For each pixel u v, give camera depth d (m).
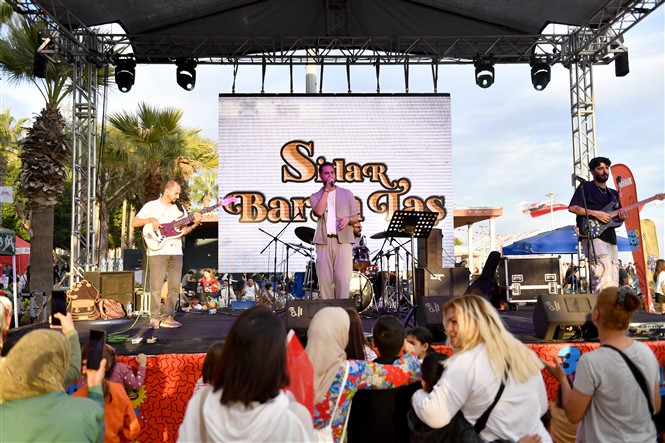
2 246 6.77
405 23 9.22
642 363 2.37
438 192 10.23
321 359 2.46
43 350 1.95
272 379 1.61
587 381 2.36
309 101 10.20
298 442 1.59
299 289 10.14
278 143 10.18
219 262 10.09
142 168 17.69
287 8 8.90
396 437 2.76
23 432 1.87
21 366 1.91
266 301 10.09
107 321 6.61
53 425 1.89
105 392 2.88
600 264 5.55
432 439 2.33
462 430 2.25
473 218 16.25
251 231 10.15
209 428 1.59
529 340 4.58
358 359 2.87
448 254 10.19
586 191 5.72
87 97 9.09
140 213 5.86
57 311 2.60
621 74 8.97
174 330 5.74
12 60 10.87
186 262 18.12
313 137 10.20
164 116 16.66
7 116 24.53
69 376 2.48
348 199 5.92
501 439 2.21
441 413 2.23
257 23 9.15
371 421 2.77
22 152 9.28
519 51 9.65
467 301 2.40
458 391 2.23
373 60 9.84
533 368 2.28
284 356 1.66
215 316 7.62
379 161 10.23
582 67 9.33
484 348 2.29
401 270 10.16
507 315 7.28
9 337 5.73
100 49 9.18
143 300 7.99
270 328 1.65
